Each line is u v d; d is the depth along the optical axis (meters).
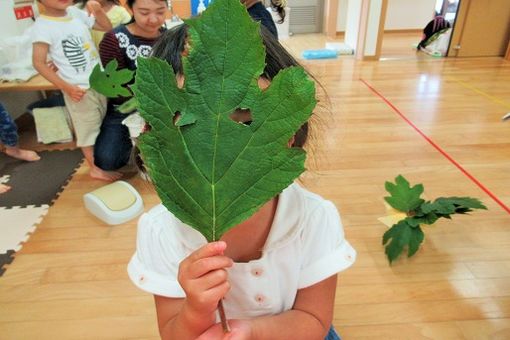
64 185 1.29
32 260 0.95
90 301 0.83
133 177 1.34
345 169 1.30
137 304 0.82
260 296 0.41
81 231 1.05
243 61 0.17
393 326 0.77
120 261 0.94
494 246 0.97
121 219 1.08
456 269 0.90
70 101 1.27
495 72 2.39
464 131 1.59
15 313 0.81
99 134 1.33
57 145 1.60
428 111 1.80
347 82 2.23
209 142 0.18
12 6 1.75
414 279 0.87
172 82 0.17
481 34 2.71
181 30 0.32
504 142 1.49
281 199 0.40
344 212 1.10
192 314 0.23
